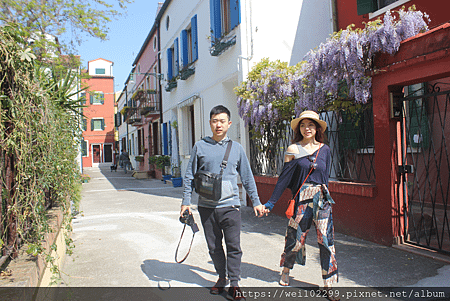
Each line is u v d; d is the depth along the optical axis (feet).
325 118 18.43
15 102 7.75
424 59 12.14
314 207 10.15
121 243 16.71
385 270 11.85
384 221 14.52
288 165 10.58
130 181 57.11
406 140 14.78
